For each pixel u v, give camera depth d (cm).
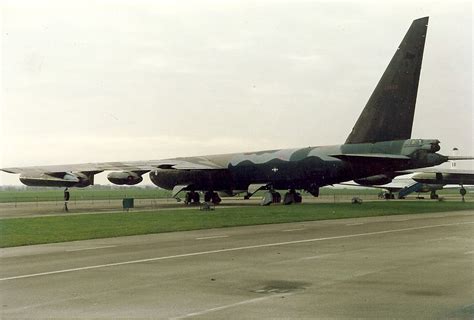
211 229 2908
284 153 5344
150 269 1556
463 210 4669
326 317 991
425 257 1753
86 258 1805
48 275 1469
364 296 1166
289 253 1880
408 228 2880
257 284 1312
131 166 5631
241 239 2366
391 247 2036
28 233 2728
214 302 1122
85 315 1027
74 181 5356
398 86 4566
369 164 4759
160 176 6438
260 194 11750
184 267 1587
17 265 1659
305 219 3547
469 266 1562
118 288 1279
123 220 3538
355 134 4862
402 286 1270
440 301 1112
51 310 1067
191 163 5878
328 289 1243
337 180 5053
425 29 4422
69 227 3045
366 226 3025
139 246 2144
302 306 1078
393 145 4588
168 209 5053
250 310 1050
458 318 978
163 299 1155
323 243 2184
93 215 4138
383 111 4659
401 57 4541
